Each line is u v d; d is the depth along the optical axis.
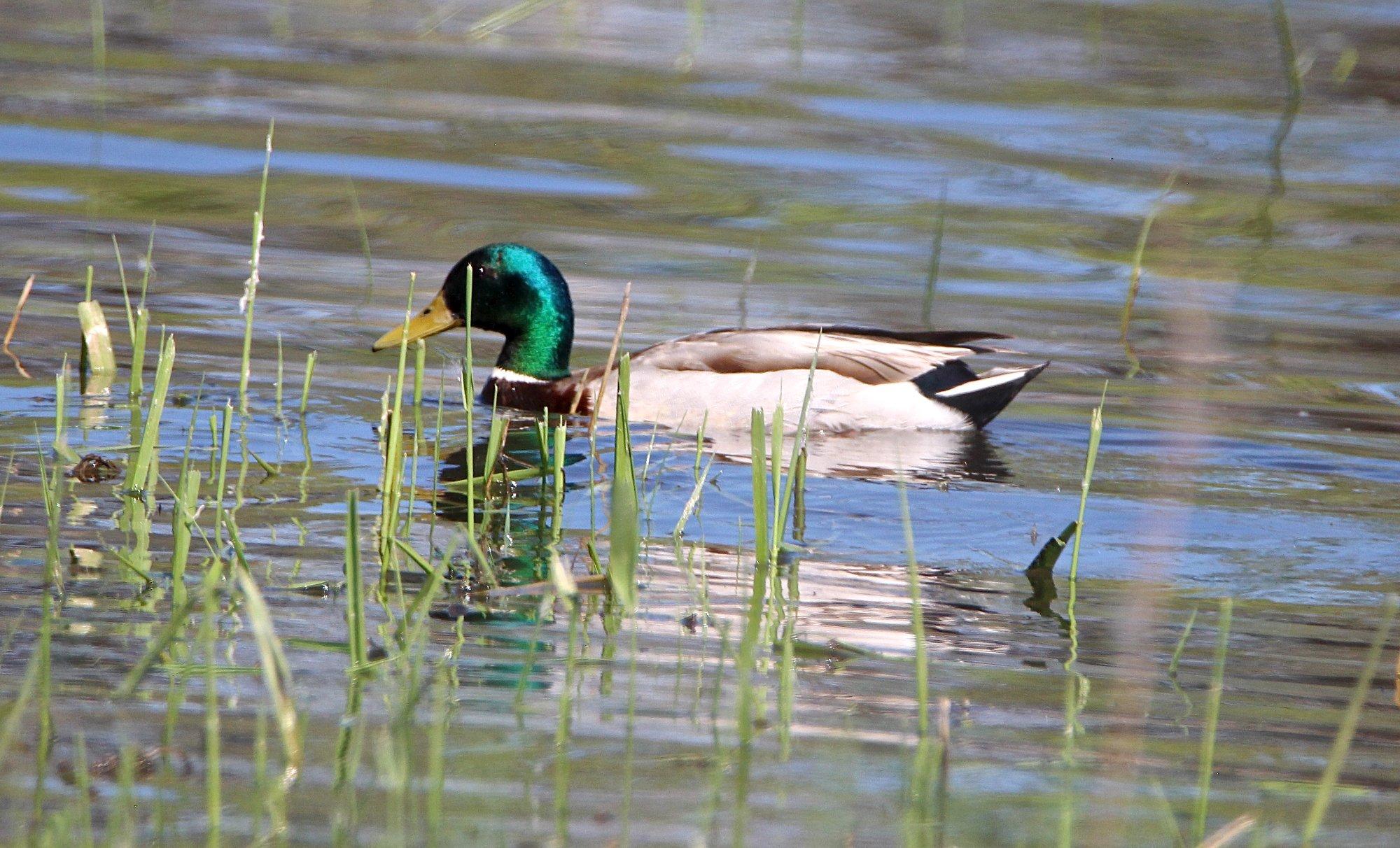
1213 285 17.14
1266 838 6.56
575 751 7.09
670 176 21.19
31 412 12.24
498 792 6.66
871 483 11.93
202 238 17.78
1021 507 11.38
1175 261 17.80
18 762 6.76
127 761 6.71
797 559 10.05
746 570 9.80
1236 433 13.23
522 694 7.72
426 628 8.54
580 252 17.95
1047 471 12.37
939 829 6.47
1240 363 15.21
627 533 8.66
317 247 17.77
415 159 21.36
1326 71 27.58
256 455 11.59
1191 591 9.73
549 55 27.39
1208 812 6.81
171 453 11.52
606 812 6.50
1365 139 23.92
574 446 12.89
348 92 24.59
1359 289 17.55
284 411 12.89
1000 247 18.75
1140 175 21.81
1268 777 7.19
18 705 6.50
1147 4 32.31
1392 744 7.61
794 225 19.36
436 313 14.93
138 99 23.56
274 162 20.84
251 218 18.62
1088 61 28.05
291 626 8.45
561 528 10.48
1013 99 25.55
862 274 17.58
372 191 19.92
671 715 7.53
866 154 22.42
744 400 13.83
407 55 27.17
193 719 7.23
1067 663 8.50
